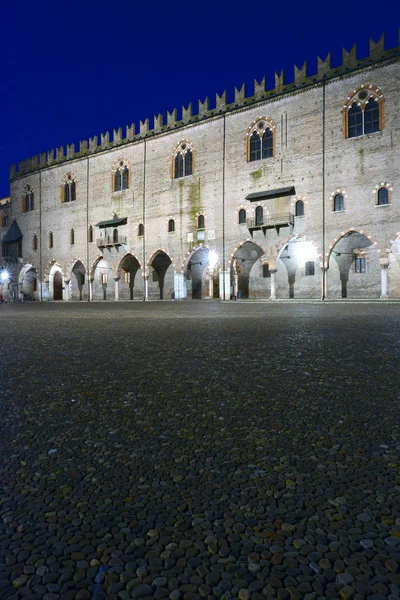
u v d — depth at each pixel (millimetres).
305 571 1610
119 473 2521
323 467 2584
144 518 2006
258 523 1952
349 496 2211
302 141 42750
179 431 3295
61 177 63312
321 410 3812
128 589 1527
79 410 3908
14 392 4641
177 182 51594
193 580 1571
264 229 44875
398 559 1680
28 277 69938
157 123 53500
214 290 58625
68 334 11195
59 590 1525
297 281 48906
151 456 2789
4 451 2906
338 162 40625
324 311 21922
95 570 1634
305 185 42438
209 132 49219
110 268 62406
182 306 32438
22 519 2006
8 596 1493
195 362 6434
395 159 37750
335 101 40875
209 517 2010
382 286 38438
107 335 10773
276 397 4293
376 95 38719
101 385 4949
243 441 3053
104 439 3131
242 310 24234
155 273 58969
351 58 40062
